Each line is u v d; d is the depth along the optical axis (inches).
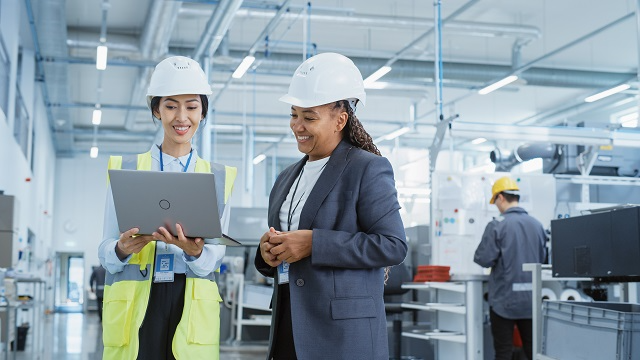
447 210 246.2
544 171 297.1
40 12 419.2
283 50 519.8
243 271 378.0
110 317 81.0
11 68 387.2
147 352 80.6
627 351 98.0
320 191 69.8
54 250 832.3
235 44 519.8
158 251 81.7
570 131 238.5
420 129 719.7
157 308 81.5
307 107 69.8
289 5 412.2
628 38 491.5
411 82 512.1
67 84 562.3
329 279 67.4
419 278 224.7
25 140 492.1
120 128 789.2
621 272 115.1
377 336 67.9
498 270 197.3
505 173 258.8
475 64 518.3
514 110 671.1
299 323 67.1
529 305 193.8
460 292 215.8
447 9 453.7
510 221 197.3
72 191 847.1
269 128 703.7
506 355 196.4
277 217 74.5
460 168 773.3
